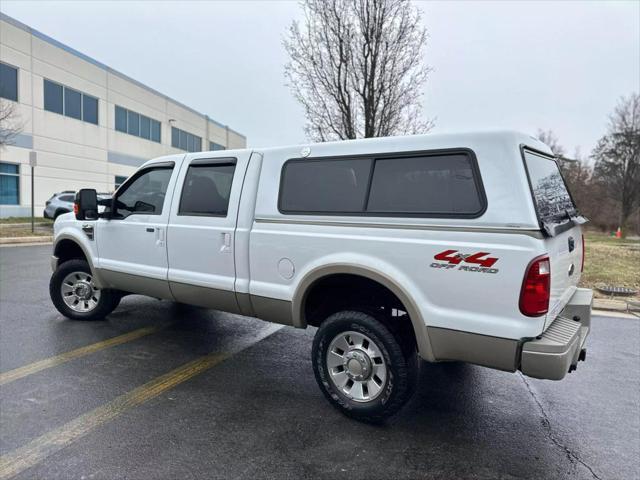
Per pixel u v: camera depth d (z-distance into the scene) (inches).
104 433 114.8
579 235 144.1
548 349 100.0
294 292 134.2
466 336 107.7
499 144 105.4
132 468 100.5
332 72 396.8
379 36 375.2
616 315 245.3
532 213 100.6
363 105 398.6
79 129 914.1
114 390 140.0
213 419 123.6
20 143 775.1
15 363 159.5
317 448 110.8
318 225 130.1
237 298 148.8
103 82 979.9
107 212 186.7
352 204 125.7
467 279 106.4
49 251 467.5
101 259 192.5
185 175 165.6
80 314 209.8
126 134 1067.9
